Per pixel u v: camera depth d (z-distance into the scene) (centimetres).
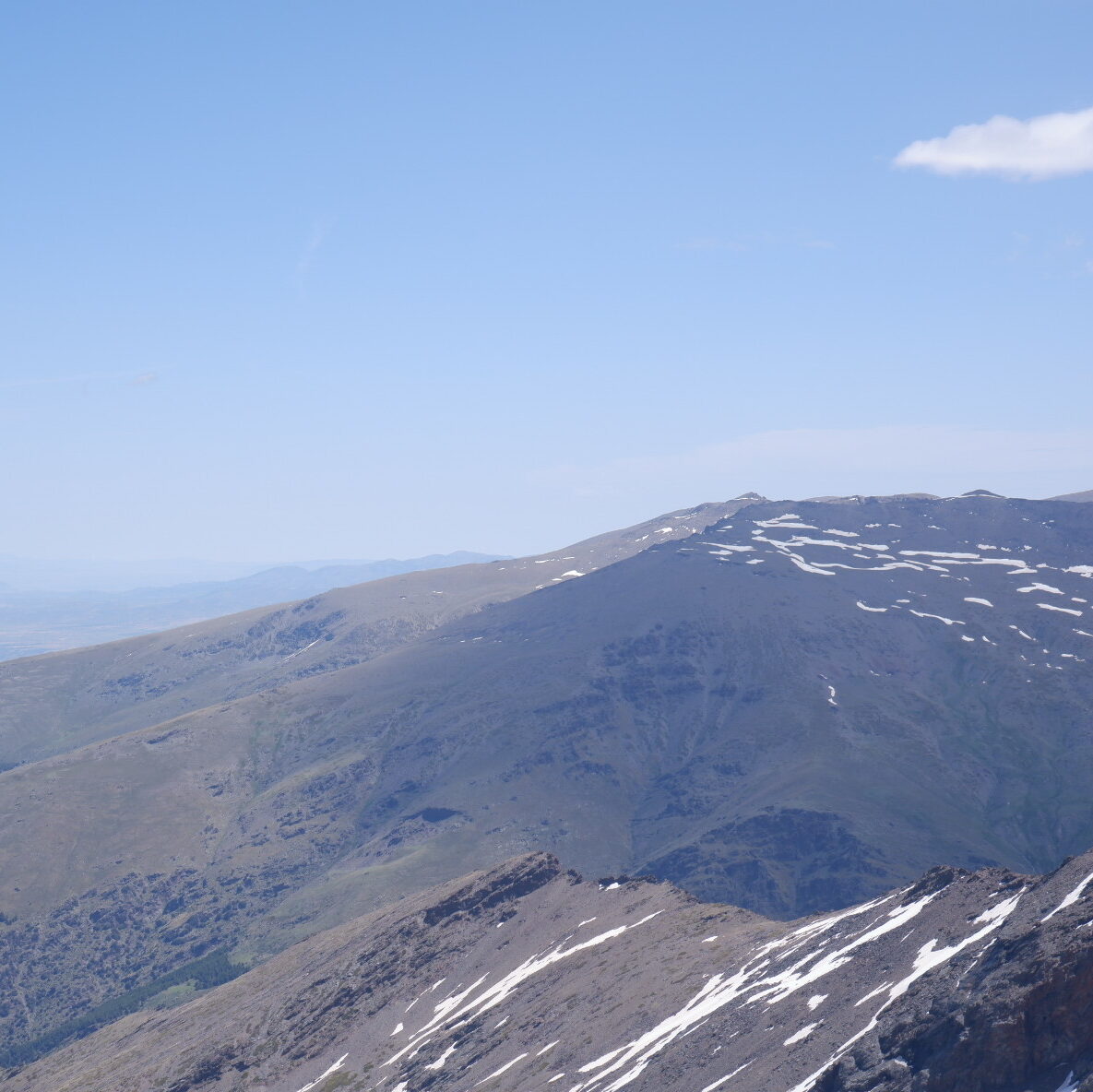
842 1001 9962
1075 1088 7381
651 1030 12181
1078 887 8838
